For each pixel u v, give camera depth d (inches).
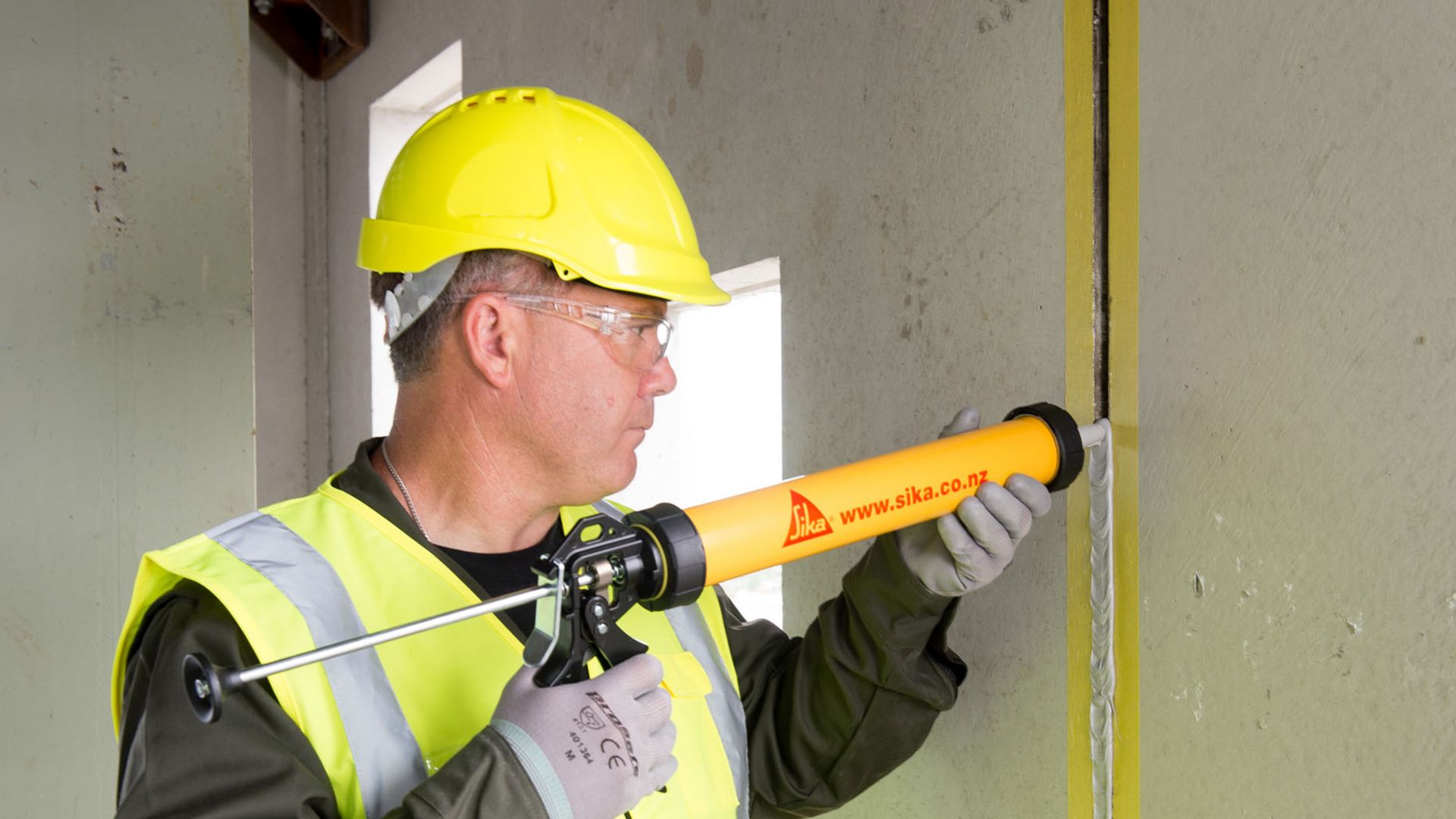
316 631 40.5
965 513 43.3
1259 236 41.2
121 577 85.8
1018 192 52.1
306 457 169.8
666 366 46.8
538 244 42.9
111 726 85.0
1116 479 47.9
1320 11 38.7
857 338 63.7
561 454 44.9
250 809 36.0
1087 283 48.4
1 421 83.8
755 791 53.1
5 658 84.0
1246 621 42.2
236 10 88.8
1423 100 35.4
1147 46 45.9
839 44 64.6
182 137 87.7
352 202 155.2
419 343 45.4
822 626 51.1
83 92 85.2
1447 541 35.1
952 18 55.8
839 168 64.8
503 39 111.3
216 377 88.6
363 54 149.3
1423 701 36.0
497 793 34.9
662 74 84.4
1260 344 41.3
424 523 46.4
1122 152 47.1
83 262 85.2
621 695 37.4
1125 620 47.8
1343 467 38.4
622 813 36.6
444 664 42.7
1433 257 35.3
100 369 85.7
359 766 39.6
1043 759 52.2
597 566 37.8
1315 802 39.8
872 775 51.8
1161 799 46.3
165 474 87.0
